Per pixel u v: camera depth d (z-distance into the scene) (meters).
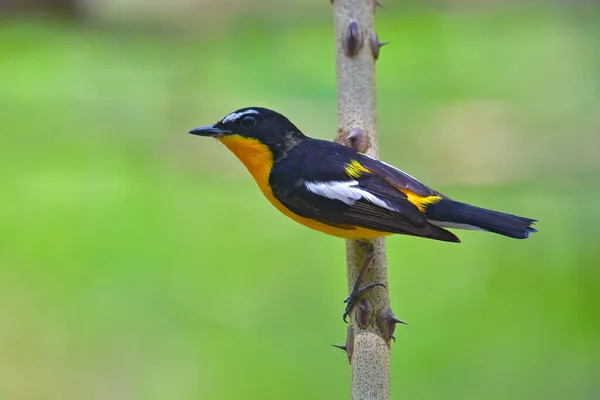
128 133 14.77
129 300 12.00
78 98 15.18
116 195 13.67
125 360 11.23
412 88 15.61
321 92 15.18
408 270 12.26
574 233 12.88
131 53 15.64
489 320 11.45
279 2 16.02
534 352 10.93
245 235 13.16
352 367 6.13
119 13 15.64
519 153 14.22
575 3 16.17
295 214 7.09
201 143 14.51
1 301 11.94
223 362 11.09
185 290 12.17
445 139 14.56
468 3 16.34
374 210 6.63
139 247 12.91
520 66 16.02
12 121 14.83
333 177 6.84
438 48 16.42
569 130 14.46
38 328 11.57
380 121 14.85
